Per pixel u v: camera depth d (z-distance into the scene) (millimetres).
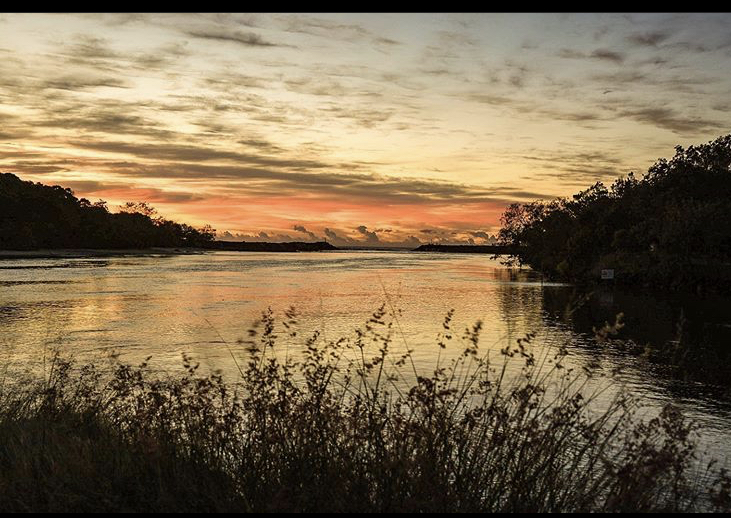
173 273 73250
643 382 14711
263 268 92125
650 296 45469
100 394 8680
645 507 4559
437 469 4844
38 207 159625
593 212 73312
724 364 17250
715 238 52500
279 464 5121
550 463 4969
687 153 68750
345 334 21906
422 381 5461
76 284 52375
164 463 5160
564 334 23484
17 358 18156
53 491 4918
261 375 6047
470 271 88875
